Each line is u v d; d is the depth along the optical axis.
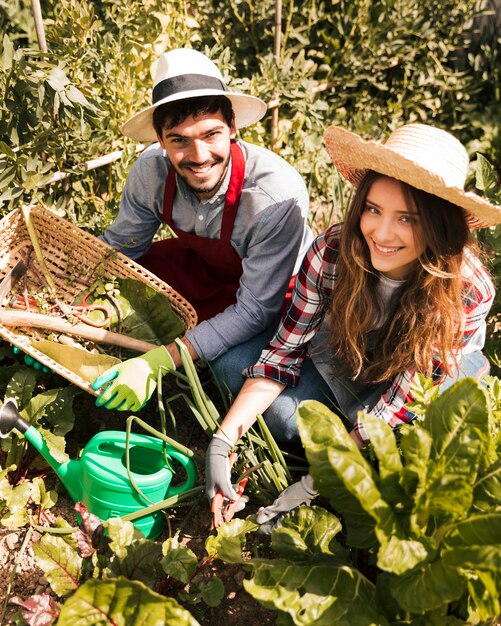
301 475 2.31
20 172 2.62
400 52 3.94
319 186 3.69
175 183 2.35
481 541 1.52
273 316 2.40
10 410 2.02
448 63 4.21
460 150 1.80
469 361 2.29
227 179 2.25
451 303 1.92
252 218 2.28
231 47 3.69
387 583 1.73
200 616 1.96
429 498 1.59
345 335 2.13
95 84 2.96
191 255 2.72
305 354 2.37
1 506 2.09
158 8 3.30
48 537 1.87
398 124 3.96
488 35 4.15
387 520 1.56
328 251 2.06
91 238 2.51
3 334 2.23
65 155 2.84
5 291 2.49
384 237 1.80
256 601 2.04
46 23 2.99
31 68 2.49
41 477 2.31
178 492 2.13
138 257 2.74
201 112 2.04
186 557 1.85
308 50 3.88
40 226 2.58
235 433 2.11
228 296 2.62
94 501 2.04
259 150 2.31
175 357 2.28
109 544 1.86
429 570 1.57
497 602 1.56
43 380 2.55
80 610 1.65
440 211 1.74
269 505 2.22
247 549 2.16
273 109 3.51
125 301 2.47
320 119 3.79
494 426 1.90
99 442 2.01
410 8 3.81
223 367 2.41
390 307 2.08
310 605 1.64
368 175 1.80
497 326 2.97
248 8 3.69
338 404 2.39
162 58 2.10
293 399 2.31
